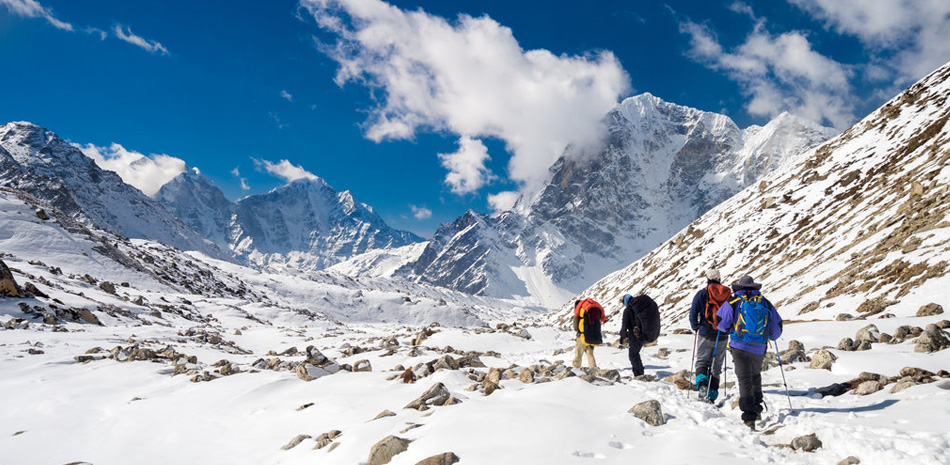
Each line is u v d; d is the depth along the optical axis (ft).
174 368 42.16
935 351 30.63
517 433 18.95
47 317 77.10
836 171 191.52
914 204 98.73
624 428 19.57
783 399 25.23
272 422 26.22
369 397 28.07
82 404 32.40
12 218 186.09
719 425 20.53
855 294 75.10
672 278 219.61
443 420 21.27
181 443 24.90
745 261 175.73
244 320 136.77
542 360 45.47
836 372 29.66
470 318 259.39
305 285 280.72
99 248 193.67
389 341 58.70
